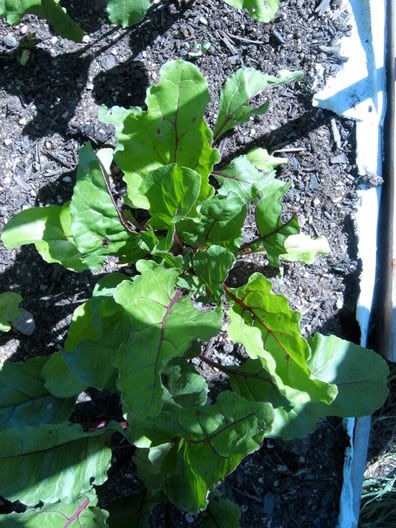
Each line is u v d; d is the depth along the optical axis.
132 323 0.45
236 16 0.64
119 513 0.56
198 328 0.45
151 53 0.64
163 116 0.50
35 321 0.63
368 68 0.65
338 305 0.65
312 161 0.65
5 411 0.54
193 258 0.53
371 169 0.65
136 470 0.62
